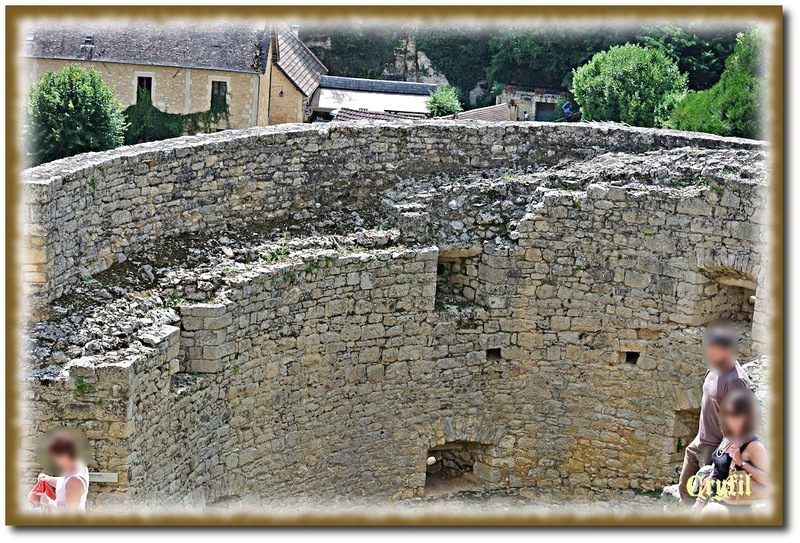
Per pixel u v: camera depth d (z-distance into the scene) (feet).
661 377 94.38
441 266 97.45
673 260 92.99
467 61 214.69
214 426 82.48
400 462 94.48
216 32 170.19
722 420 65.46
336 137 95.40
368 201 96.84
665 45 189.26
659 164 95.50
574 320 95.61
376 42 216.54
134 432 74.08
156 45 167.94
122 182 82.69
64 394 72.54
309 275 87.92
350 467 92.22
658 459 95.30
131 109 167.84
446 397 95.30
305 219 94.02
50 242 75.72
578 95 180.45
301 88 182.09
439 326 94.17
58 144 149.18
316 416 89.76
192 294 82.58
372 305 91.40
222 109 169.07
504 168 99.81
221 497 83.76
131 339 76.54
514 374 96.43
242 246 88.58
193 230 88.07
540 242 94.99
